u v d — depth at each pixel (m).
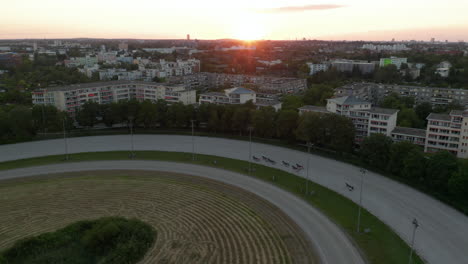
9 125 178.38
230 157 157.12
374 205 110.25
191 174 135.50
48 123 191.38
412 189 122.44
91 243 86.88
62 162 147.88
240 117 186.50
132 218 100.19
